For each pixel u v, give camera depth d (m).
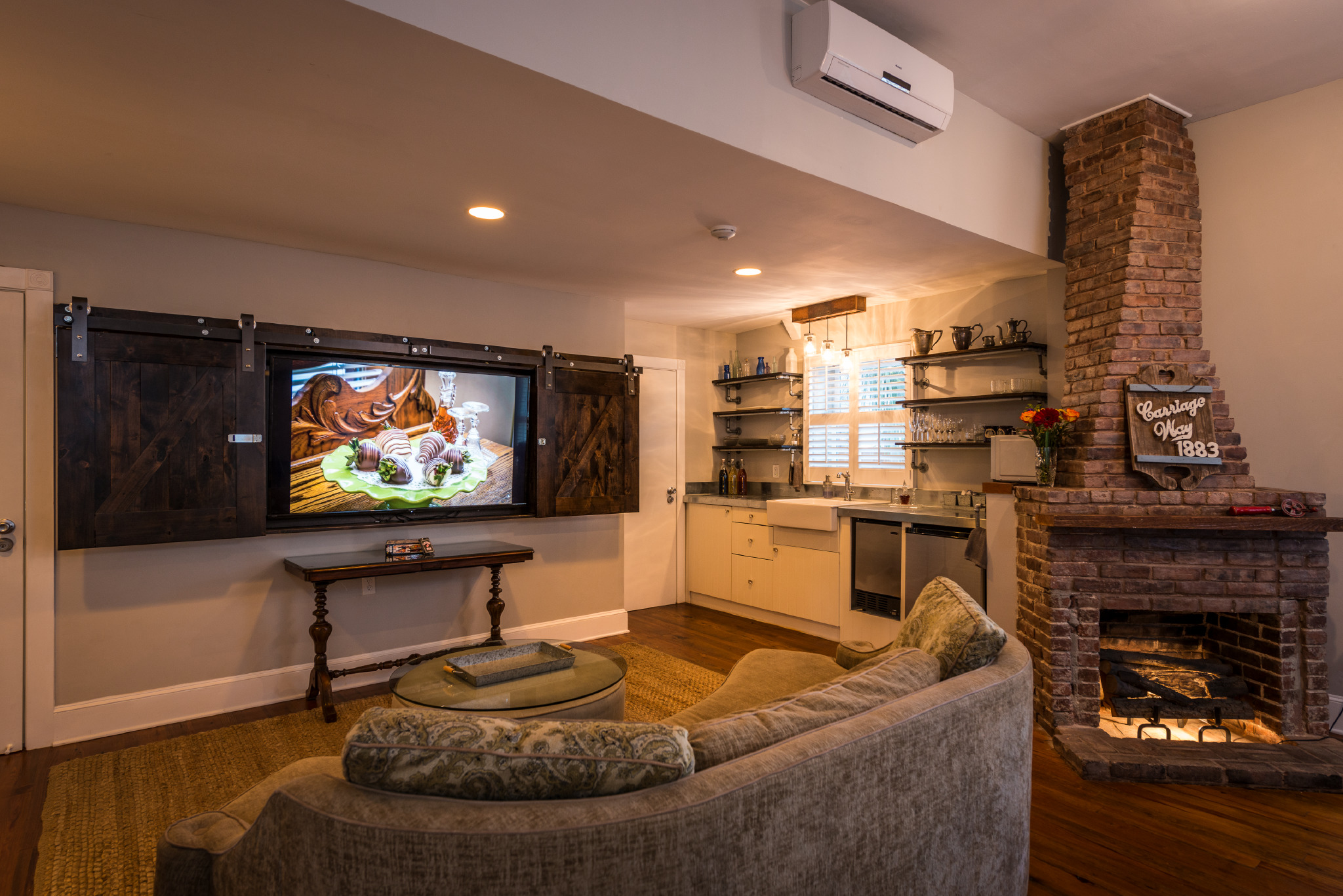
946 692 1.63
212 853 1.34
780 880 1.24
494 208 2.99
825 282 4.38
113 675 3.13
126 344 2.98
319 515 3.59
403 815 1.06
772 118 2.48
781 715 1.46
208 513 3.15
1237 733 3.16
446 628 4.13
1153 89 3.25
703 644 4.66
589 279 4.27
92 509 2.91
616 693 2.46
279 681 3.53
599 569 4.83
